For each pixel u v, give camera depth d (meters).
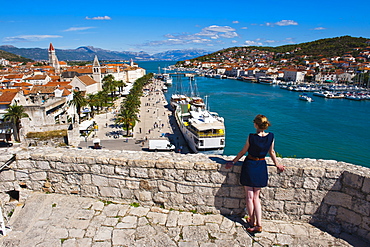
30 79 111.19
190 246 4.97
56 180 6.48
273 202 5.74
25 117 42.75
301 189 5.63
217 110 86.94
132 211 5.96
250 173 5.22
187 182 5.93
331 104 104.38
